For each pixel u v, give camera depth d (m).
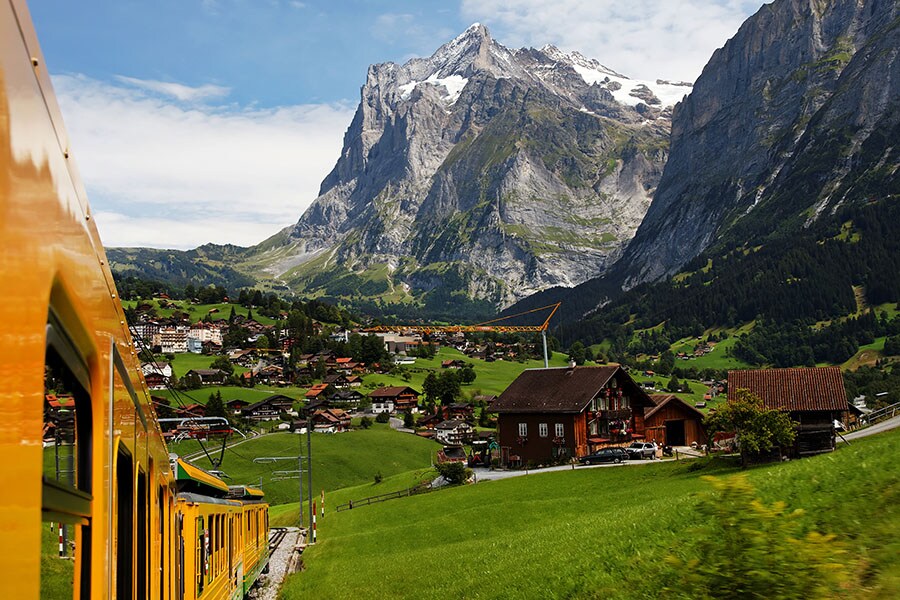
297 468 126.94
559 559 24.19
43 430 4.16
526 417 92.31
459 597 24.03
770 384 70.50
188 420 31.52
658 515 26.30
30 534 3.89
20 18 3.85
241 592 24.55
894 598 10.55
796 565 9.40
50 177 4.38
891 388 170.50
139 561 7.62
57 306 4.48
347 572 37.78
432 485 83.56
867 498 15.56
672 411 98.81
